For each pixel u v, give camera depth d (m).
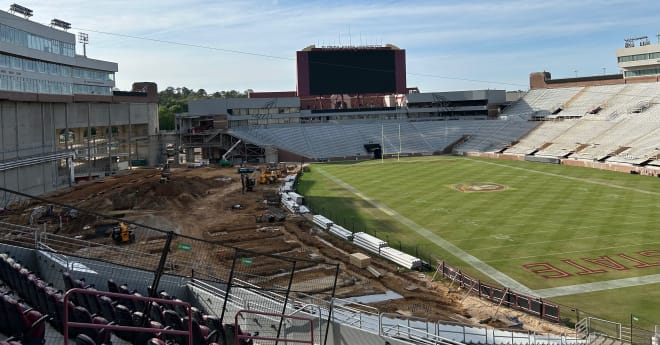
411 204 76.25
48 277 26.58
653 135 113.62
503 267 46.88
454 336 29.12
